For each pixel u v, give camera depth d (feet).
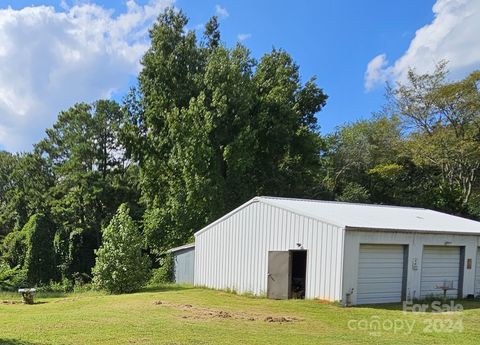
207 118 108.88
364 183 156.46
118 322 37.47
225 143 114.21
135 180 143.33
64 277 114.01
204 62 124.16
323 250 54.24
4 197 195.83
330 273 52.90
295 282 59.88
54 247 124.06
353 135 162.71
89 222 140.97
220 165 114.32
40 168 163.22
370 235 53.67
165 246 108.99
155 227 110.63
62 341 29.89
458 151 125.39
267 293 61.93
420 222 64.44
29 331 33.45
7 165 197.77
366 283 53.83
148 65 118.83
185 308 47.24
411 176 153.17
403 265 57.36
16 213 153.48
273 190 123.44
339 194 153.17
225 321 39.22
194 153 108.17
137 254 74.79
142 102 120.88
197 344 29.12
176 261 89.71
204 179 107.96
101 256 73.72
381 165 146.92
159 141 116.57
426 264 60.03
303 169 129.80
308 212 57.36
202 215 108.47
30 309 50.42
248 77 120.88
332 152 160.97
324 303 51.88
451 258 63.05
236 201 113.29
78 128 154.71
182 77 119.44
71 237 128.36
